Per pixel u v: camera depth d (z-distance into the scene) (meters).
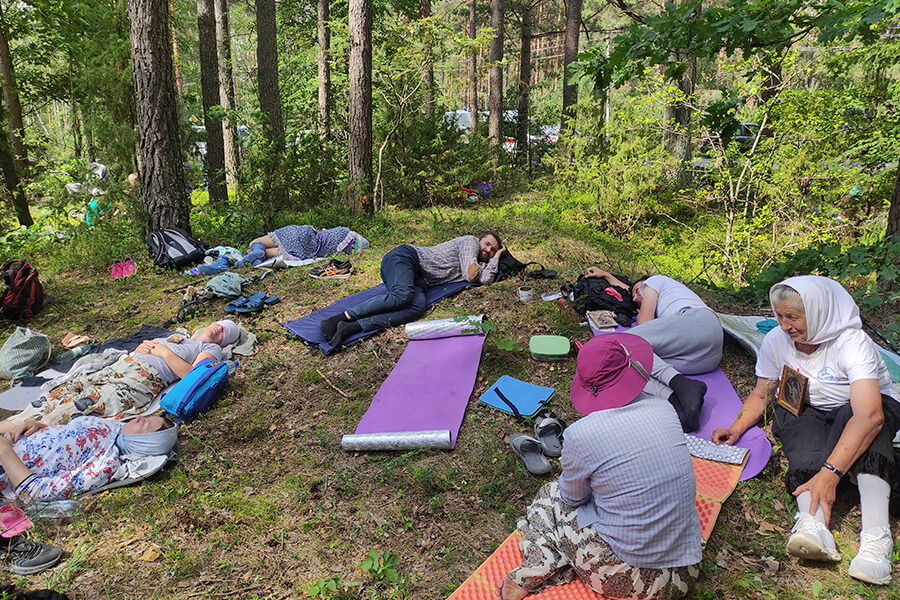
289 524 3.23
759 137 9.61
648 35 4.55
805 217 9.02
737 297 5.92
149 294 6.82
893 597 2.57
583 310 5.48
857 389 2.88
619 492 2.29
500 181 16.59
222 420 4.27
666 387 3.89
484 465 3.65
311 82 19.56
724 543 2.95
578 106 12.21
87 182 10.38
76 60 12.31
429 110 16.55
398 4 17.69
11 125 11.40
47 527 3.18
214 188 13.14
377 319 5.47
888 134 8.31
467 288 6.35
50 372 4.94
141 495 3.46
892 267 4.84
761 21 4.21
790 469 3.09
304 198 12.70
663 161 11.00
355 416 4.24
